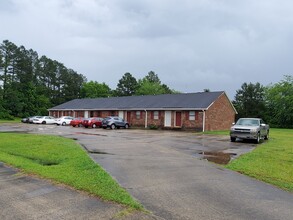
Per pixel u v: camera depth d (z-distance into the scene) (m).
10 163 10.88
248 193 7.30
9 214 5.62
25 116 73.62
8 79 76.94
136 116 43.91
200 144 18.92
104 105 50.34
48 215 5.56
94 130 32.84
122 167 10.20
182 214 5.69
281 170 10.51
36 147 15.68
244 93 75.12
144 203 6.31
